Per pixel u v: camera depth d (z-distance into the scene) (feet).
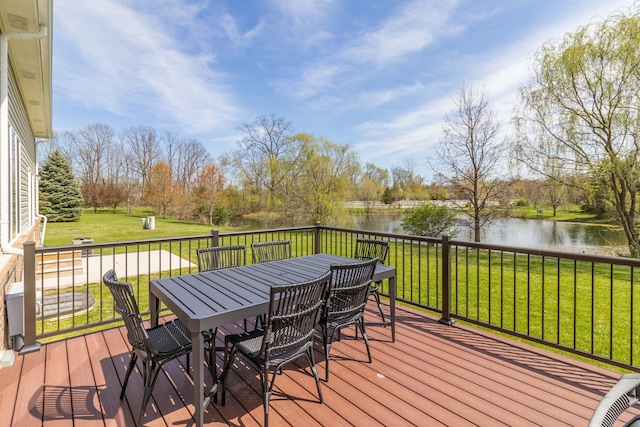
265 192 60.39
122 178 99.60
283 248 12.79
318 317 7.19
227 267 10.55
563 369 8.21
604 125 28.12
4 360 8.39
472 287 20.20
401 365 8.41
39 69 15.12
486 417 6.31
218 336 10.34
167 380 7.79
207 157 100.78
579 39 28.30
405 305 13.94
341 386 7.45
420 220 40.70
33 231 24.48
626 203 28.55
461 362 8.57
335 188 54.65
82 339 10.00
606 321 14.47
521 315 15.31
